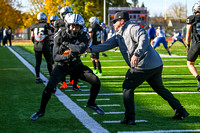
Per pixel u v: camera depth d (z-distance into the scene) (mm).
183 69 16734
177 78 13375
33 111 7543
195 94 9789
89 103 6781
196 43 9844
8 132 5902
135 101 8711
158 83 6641
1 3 70750
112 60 22734
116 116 7082
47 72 15469
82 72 6625
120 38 6359
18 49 36188
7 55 26891
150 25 33219
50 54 11734
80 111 7523
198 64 19266
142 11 57969
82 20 6242
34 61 21500
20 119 6820
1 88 10891
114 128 6133
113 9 57375
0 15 70688
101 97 9328
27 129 6086
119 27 6410
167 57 24922
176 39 29891
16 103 8461
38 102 8594
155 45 26469
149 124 6426
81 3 70375
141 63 6211
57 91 10297
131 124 6359
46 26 11523
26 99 9000
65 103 8414
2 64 19484
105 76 14211
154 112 7453
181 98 9156
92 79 6586
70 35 6301
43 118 6898
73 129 6066
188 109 7785
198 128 6156
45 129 6078
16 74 14742
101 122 6578
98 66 14297
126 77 6395
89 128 6125
